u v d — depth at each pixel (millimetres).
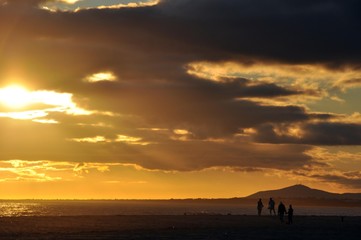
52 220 141375
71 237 94812
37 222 133000
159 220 150125
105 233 104250
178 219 156125
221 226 128875
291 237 102562
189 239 94250
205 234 104875
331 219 164625
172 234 103812
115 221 143500
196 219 157000
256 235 105125
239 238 98250
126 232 107125
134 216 169625
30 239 90875
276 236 104000
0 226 118562
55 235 99000
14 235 98688
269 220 154625
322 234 110562
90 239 91375
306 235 107438
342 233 113812
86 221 140750
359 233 114375
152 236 99000
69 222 135875
